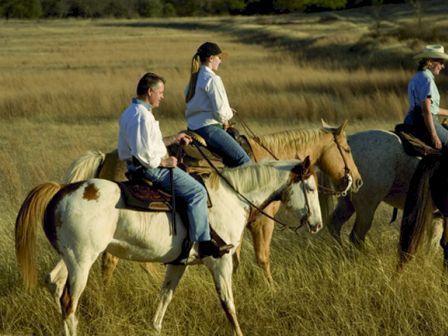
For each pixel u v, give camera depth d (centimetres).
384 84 3334
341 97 3111
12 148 2123
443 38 4956
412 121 1173
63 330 825
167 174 833
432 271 997
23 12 16938
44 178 1630
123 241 818
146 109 827
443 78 3259
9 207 1384
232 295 875
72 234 789
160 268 1070
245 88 3478
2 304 953
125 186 823
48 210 804
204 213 838
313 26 8819
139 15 17362
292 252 1118
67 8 17488
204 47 991
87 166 991
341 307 916
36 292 960
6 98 3198
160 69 4956
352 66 4547
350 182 1098
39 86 3738
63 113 2981
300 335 892
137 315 930
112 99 3177
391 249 1140
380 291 959
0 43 8706
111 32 11012
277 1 14450
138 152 813
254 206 893
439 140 1127
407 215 1040
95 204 795
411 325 892
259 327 910
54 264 1048
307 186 895
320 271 1023
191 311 938
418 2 7119
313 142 1093
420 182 1038
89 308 952
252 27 10256
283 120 2695
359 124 2473
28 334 911
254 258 1094
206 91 980
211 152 994
